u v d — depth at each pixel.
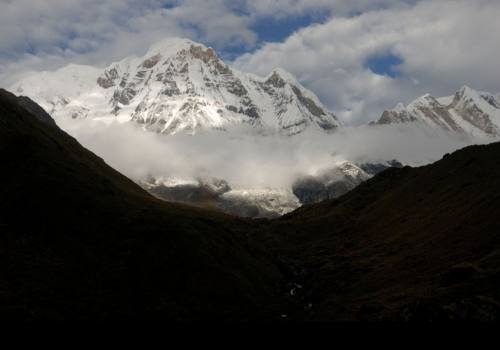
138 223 104.38
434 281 90.00
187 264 97.50
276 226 176.75
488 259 89.06
